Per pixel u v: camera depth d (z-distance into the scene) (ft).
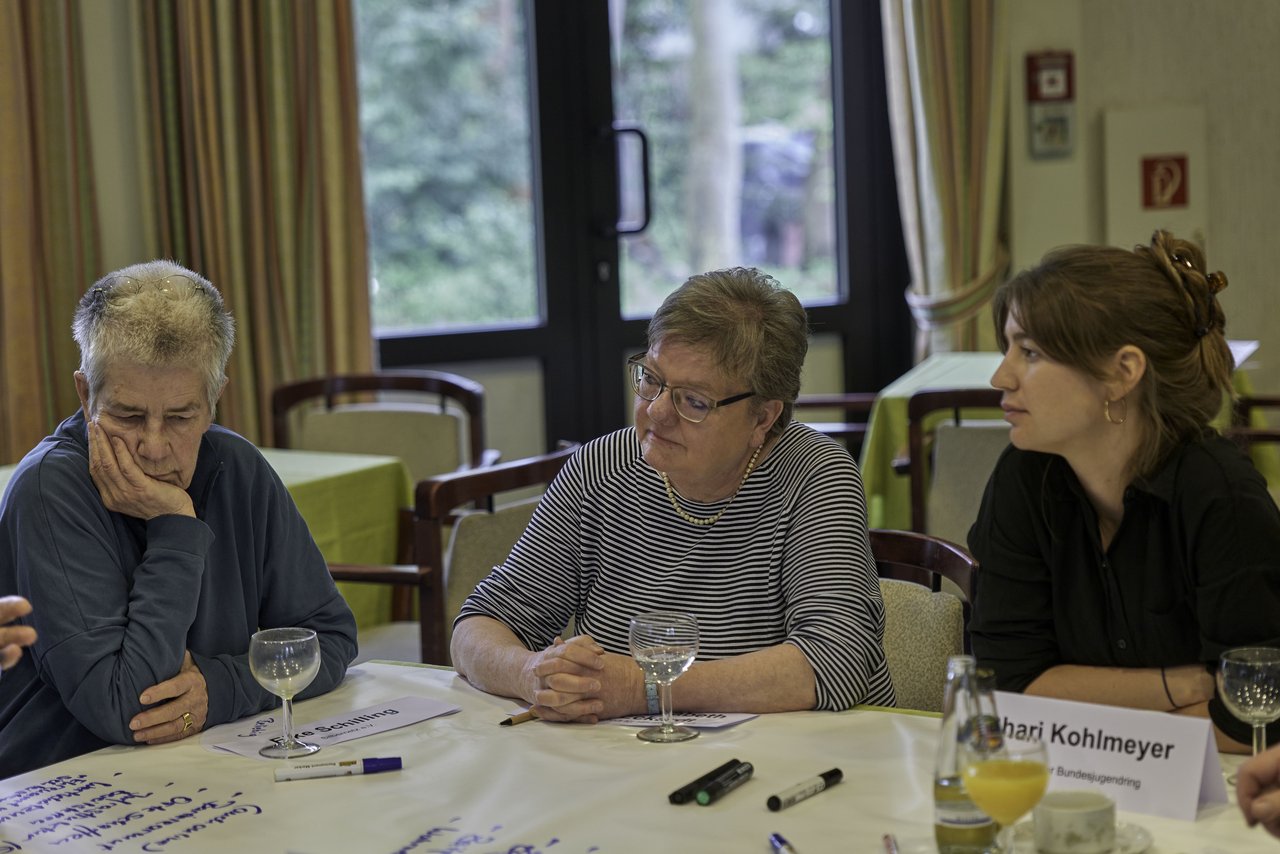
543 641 6.81
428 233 16.81
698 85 18.65
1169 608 5.55
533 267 17.72
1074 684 5.64
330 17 14.46
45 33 13.00
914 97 18.30
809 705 5.75
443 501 8.31
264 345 14.30
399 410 13.66
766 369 6.11
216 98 13.89
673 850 4.34
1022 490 5.87
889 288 20.45
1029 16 18.78
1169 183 19.21
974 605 6.03
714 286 6.18
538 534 6.81
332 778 5.13
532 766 5.17
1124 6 19.45
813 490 6.31
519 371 17.71
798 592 6.15
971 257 18.57
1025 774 3.87
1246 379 15.40
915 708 6.61
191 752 5.51
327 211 14.60
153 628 5.73
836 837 4.41
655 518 6.53
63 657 5.66
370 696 6.21
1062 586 5.74
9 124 12.64
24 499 5.84
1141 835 4.33
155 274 5.92
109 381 5.77
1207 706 5.34
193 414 5.87
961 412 13.74
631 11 18.04
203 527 5.96
